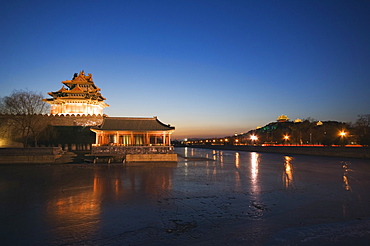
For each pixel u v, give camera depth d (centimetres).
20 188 2572
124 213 1727
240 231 1413
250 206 1908
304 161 5803
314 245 1245
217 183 2889
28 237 1320
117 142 5600
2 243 1248
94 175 3434
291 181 3042
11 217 1645
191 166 4691
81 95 8162
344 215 1697
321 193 2358
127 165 4684
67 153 5988
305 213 1741
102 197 2186
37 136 6238
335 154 6812
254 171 4034
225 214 1711
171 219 1606
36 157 5075
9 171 3878
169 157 5297
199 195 2272
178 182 2934
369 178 3256
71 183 2841
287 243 1264
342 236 1353
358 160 5794
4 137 6366
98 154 5162
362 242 1280
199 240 1289
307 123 14162
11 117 5953
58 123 7075
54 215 1683
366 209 1834
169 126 5762
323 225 1512
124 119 5959
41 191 2427
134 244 1239
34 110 6081
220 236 1342
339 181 3034
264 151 10388
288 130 14512
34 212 1750
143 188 2575
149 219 1603
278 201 2058
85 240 1283
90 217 1641
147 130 5562
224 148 14312
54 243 1248
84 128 7081
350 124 12088
